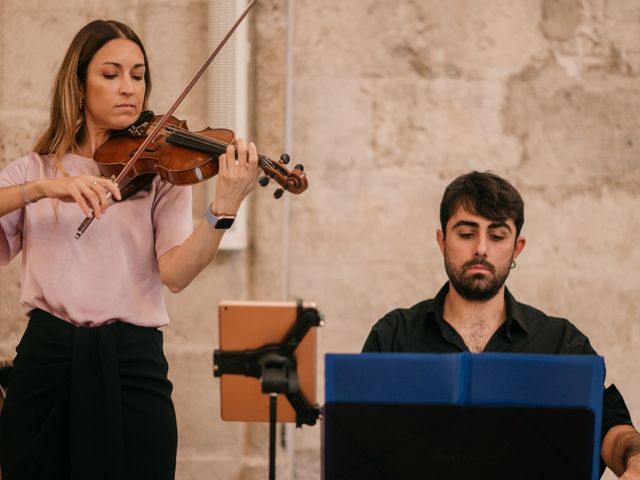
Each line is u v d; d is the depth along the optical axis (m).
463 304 4.02
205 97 5.27
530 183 5.39
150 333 4.05
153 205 4.12
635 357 5.42
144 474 3.97
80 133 4.20
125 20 5.33
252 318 3.17
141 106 4.21
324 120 5.35
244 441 5.35
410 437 3.06
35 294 3.98
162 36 5.29
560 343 4.03
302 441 5.39
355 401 3.06
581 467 3.04
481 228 3.88
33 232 4.02
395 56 5.35
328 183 5.36
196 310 5.29
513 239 3.92
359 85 5.35
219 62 5.17
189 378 5.31
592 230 5.41
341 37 5.33
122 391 3.95
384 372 3.05
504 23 5.36
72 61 4.10
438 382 3.05
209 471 5.33
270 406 3.16
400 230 5.38
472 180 3.96
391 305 5.39
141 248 4.04
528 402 3.05
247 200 5.26
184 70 5.29
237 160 3.92
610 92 5.40
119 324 3.97
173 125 4.14
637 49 5.39
